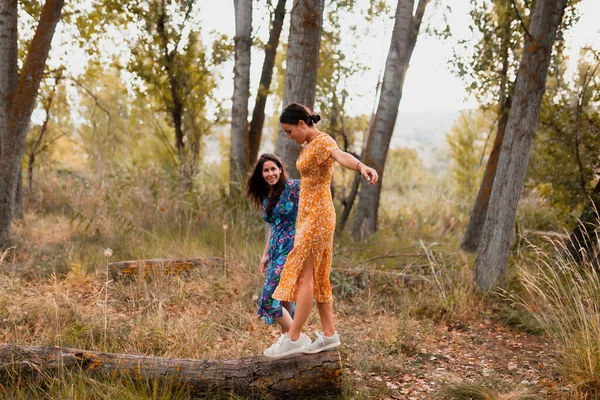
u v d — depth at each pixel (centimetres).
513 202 618
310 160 319
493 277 618
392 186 1948
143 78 1105
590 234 670
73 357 335
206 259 652
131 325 441
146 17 1052
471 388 368
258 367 342
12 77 761
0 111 754
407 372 417
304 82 684
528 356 455
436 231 1172
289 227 371
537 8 607
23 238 748
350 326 520
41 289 539
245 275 624
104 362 337
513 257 696
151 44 1089
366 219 1038
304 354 344
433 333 514
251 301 557
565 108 833
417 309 570
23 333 408
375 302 597
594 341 389
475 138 1572
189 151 1184
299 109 328
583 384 362
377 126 1045
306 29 679
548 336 497
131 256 676
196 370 340
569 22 823
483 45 970
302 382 340
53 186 1101
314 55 687
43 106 1067
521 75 616
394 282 632
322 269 332
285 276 332
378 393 369
